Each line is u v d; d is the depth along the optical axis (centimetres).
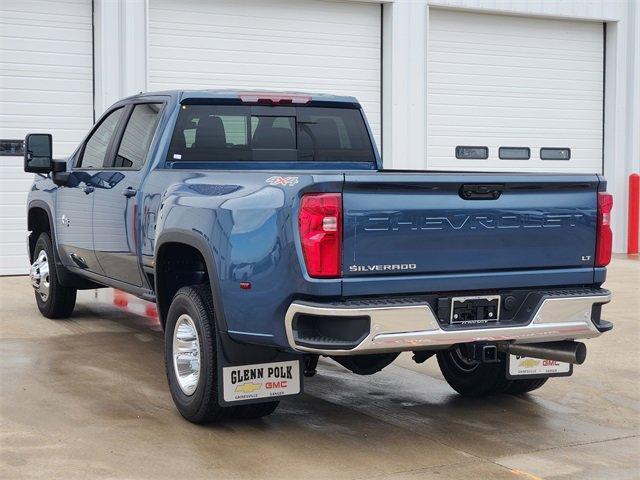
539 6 1491
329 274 454
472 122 1476
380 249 465
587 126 1580
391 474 463
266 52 1297
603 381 668
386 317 456
